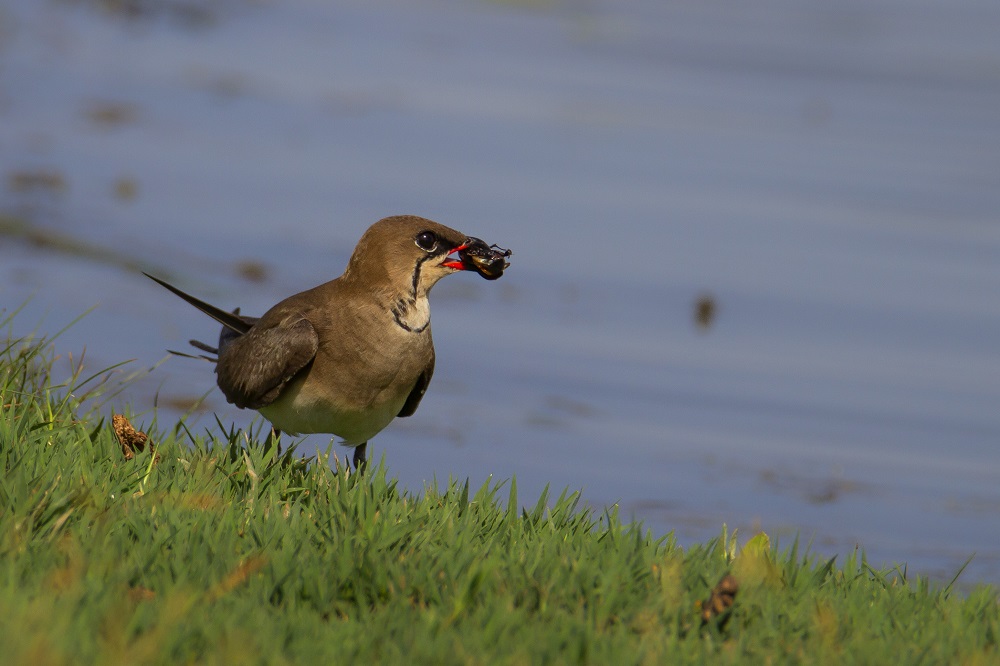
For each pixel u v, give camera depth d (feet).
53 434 31.50
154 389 46.75
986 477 47.85
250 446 32.76
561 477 44.73
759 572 27.61
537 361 57.98
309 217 73.97
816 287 71.00
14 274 58.29
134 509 26.89
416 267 33.86
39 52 105.81
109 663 19.88
